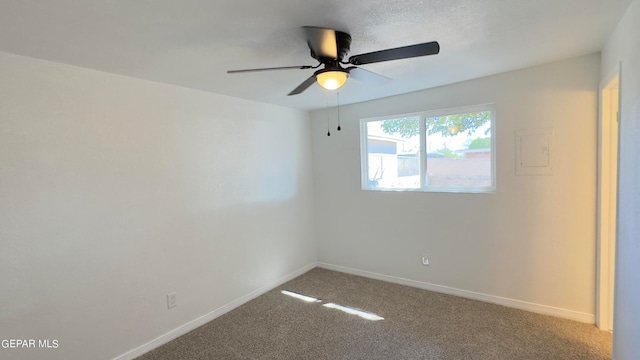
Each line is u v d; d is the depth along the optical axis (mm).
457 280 3309
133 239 2475
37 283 1999
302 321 2906
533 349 2334
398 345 2461
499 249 3045
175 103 2777
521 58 2500
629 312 1730
